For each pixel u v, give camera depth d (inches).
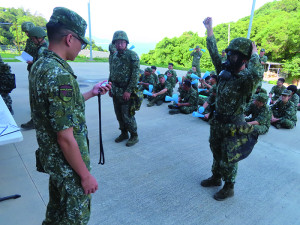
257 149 147.1
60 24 47.1
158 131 167.6
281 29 968.9
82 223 53.3
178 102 218.5
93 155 126.9
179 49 1181.7
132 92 130.2
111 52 145.1
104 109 212.7
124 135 147.3
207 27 94.3
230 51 80.0
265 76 976.9
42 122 47.4
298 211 91.6
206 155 133.9
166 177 109.7
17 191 92.4
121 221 80.4
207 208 90.0
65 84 43.7
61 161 48.9
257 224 83.1
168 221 81.9
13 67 438.6
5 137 57.7
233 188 96.7
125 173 110.9
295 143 160.6
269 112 149.0
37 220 78.2
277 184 109.2
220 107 87.4
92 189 50.9
